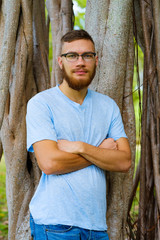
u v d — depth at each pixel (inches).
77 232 80.3
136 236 132.2
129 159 91.5
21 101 118.5
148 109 131.8
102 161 85.8
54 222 80.0
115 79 110.6
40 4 141.7
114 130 94.3
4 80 109.4
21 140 118.4
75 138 87.4
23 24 116.0
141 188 128.6
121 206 113.5
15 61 117.5
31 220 85.9
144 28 121.3
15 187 119.5
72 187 82.0
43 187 85.5
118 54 110.4
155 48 118.6
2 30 118.1
